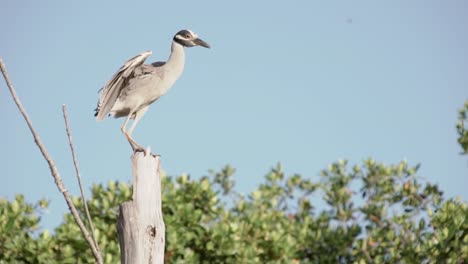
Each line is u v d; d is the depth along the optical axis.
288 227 16.09
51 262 13.09
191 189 14.59
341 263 16.42
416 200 16.27
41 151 6.44
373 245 15.55
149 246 6.99
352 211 17.16
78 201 14.52
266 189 17.86
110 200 14.39
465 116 14.73
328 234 16.30
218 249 13.51
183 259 13.43
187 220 13.56
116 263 12.72
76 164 6.56
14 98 6.39
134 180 7.12
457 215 13.87
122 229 7.05
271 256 14.38
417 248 14.05
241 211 16.02
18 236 13.46
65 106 6.57
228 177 18.25
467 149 14.55
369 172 17.08
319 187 17.80
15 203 13.83
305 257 16.45
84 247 13.25
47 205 14.66
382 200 16.70
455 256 13.30
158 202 7.14
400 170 16.84
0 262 13.24
